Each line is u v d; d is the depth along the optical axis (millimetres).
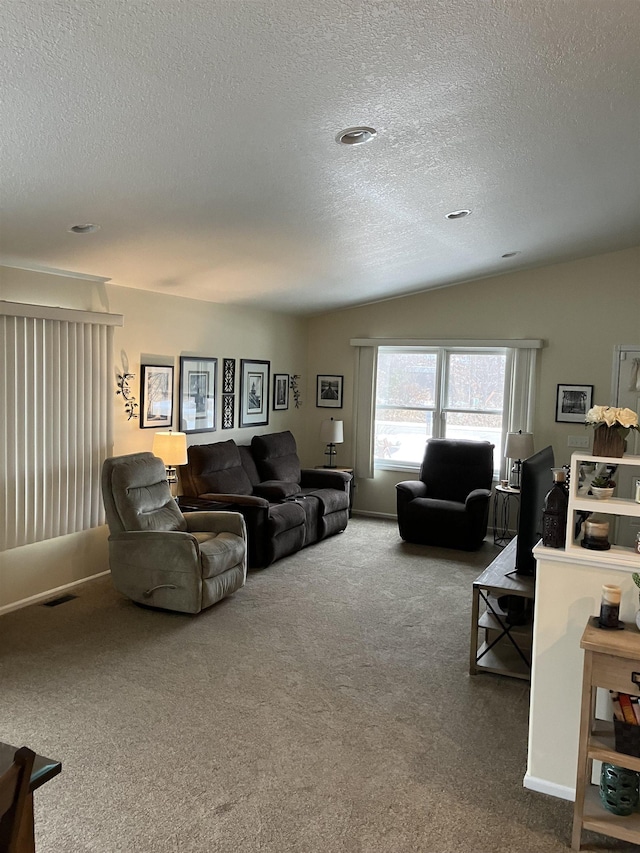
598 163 3400
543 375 6523
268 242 4316
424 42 2045
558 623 2539
